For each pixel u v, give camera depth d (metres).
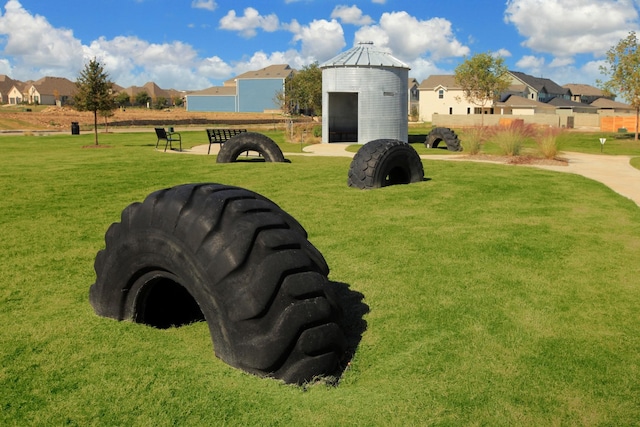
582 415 2.51
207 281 2.87
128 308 3.49
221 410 2.48
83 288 4.35
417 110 81.44
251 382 2.71
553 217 7.32
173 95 158.75
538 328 3.53
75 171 12.70
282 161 14.96
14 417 2.43
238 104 98.62
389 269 4.89
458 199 8.73
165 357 2.95
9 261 5.21
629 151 21.42
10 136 32.47
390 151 10.01
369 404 2.57
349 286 4.41
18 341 3.18
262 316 2.73
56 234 6.39
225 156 14.63
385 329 3.51
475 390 2.71
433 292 4.25
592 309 3.90
